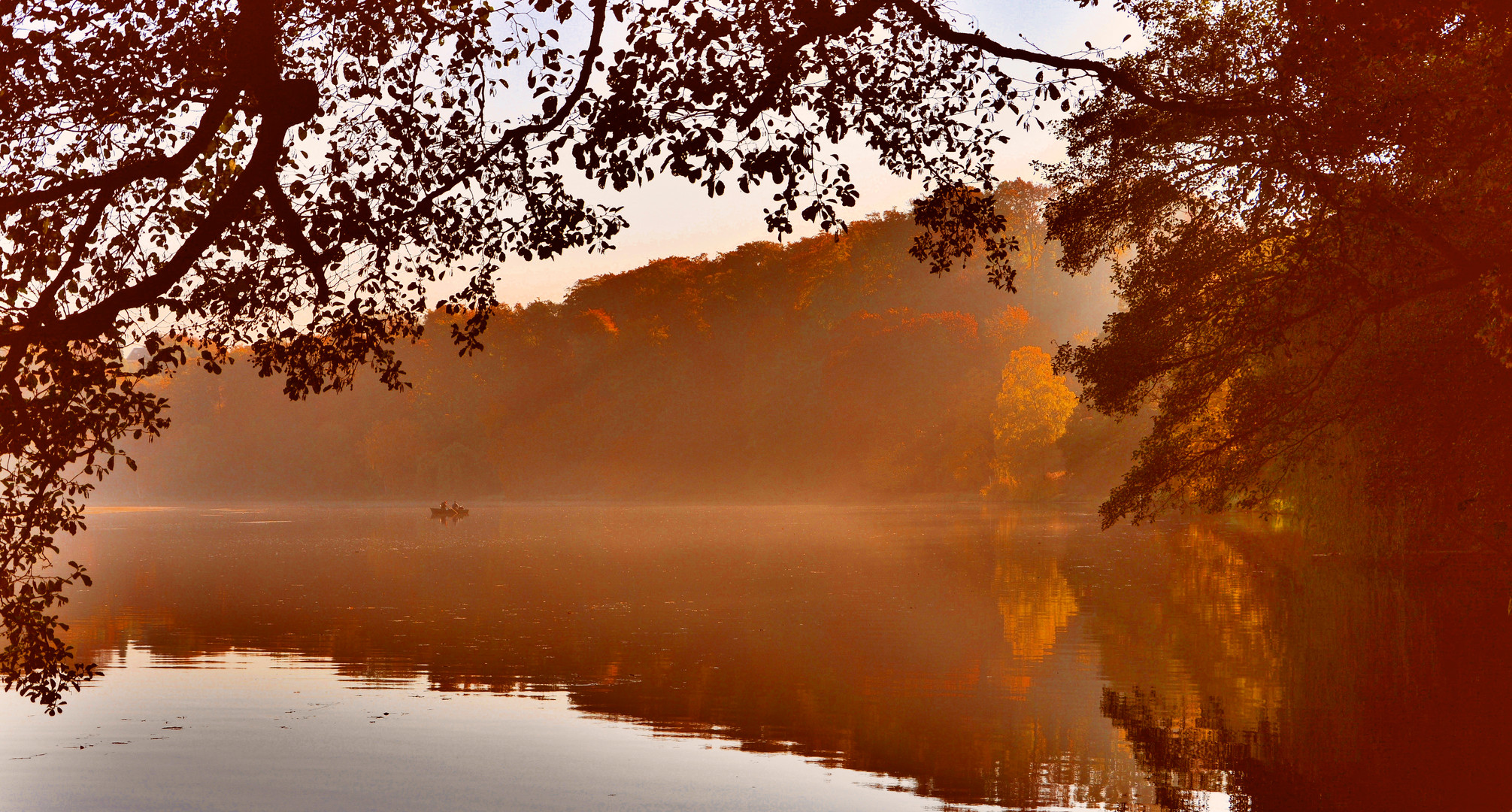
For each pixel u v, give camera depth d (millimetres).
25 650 10859
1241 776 13961
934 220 12609
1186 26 16719
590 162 10883
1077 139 20391
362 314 11227
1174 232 22000
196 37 10344
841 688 19625
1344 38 12844
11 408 9555
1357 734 15688
